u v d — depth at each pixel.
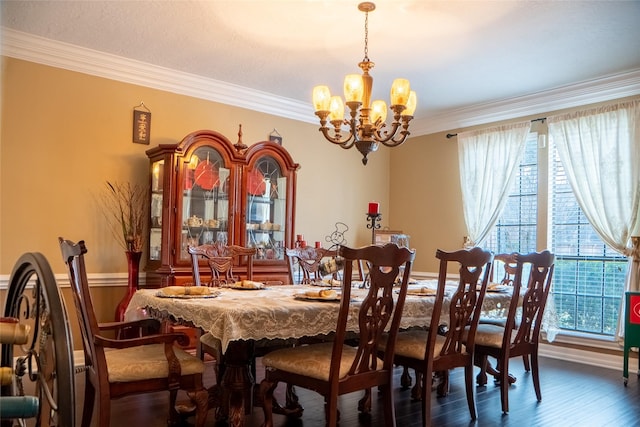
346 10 3.09
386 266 2.16
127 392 2.02
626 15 3.09
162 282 3.88
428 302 2.66
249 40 3.59
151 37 3.58
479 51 3.71
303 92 4.87
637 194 3.99
